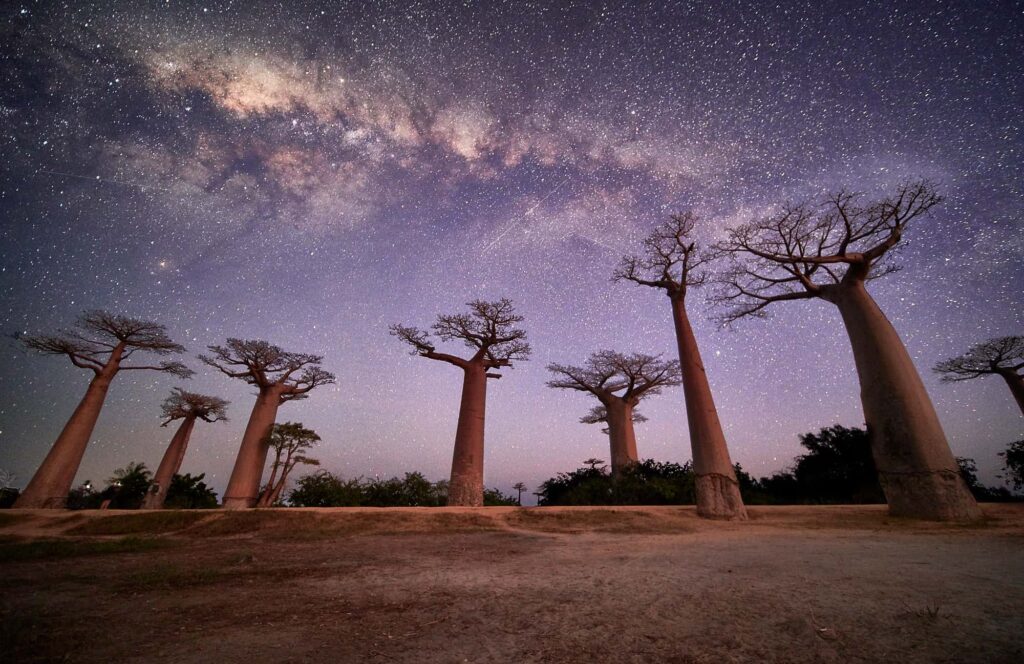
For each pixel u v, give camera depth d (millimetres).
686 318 17750
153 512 13398
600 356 31453
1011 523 11516
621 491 21109
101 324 24156
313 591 4617
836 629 2998
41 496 20219
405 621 3449
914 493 12945
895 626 3023
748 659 2527
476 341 24203
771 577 4977
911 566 5570
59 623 3434
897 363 14312
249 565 6516
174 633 3176
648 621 3338
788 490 24984
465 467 21141
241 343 25812
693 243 18719
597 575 5387
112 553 7902
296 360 27328
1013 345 25281
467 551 8117
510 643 2910
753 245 18031
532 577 5340
